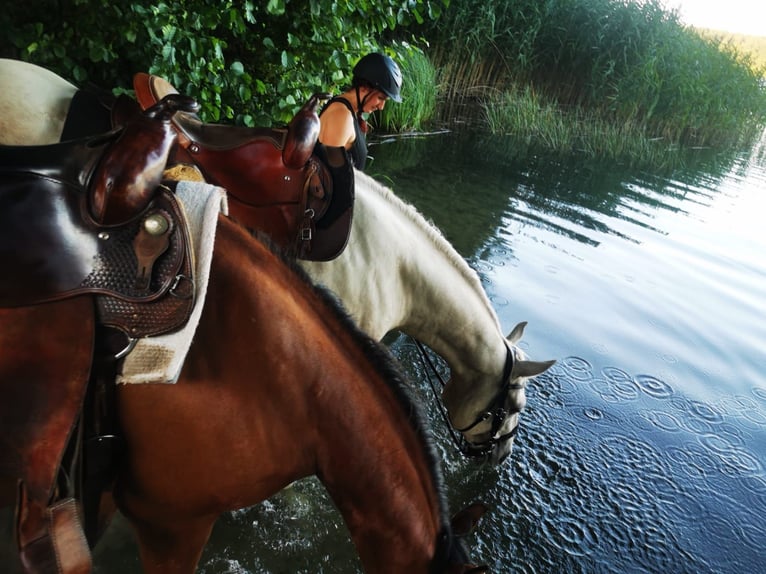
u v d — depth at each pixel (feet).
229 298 4.33
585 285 18.37
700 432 12.37
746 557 9.45
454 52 36.88
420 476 4.78
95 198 3.86
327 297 4.75
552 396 12.92
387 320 8.36
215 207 4.24
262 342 4.35
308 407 4.54
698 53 44.32
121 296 3.88
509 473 10.52
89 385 4.06
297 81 14.79
